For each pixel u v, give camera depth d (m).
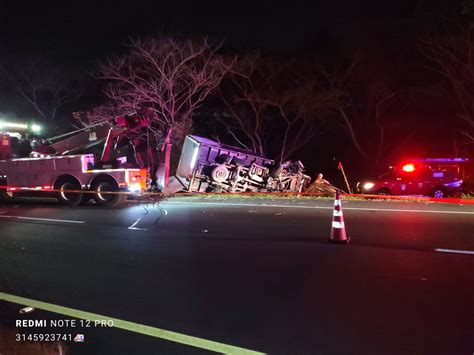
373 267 6.63
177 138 22.56
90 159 14.56
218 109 29.16
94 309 5.21
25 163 14.92
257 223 10.49
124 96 24.72
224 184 18.59
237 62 26.31
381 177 19.69
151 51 23.86
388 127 30.34
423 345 4.17
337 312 4.97
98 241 8.84
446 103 26.53
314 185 19.95
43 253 7.92
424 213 11.48
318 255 7.39
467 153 27.77
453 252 7.39
